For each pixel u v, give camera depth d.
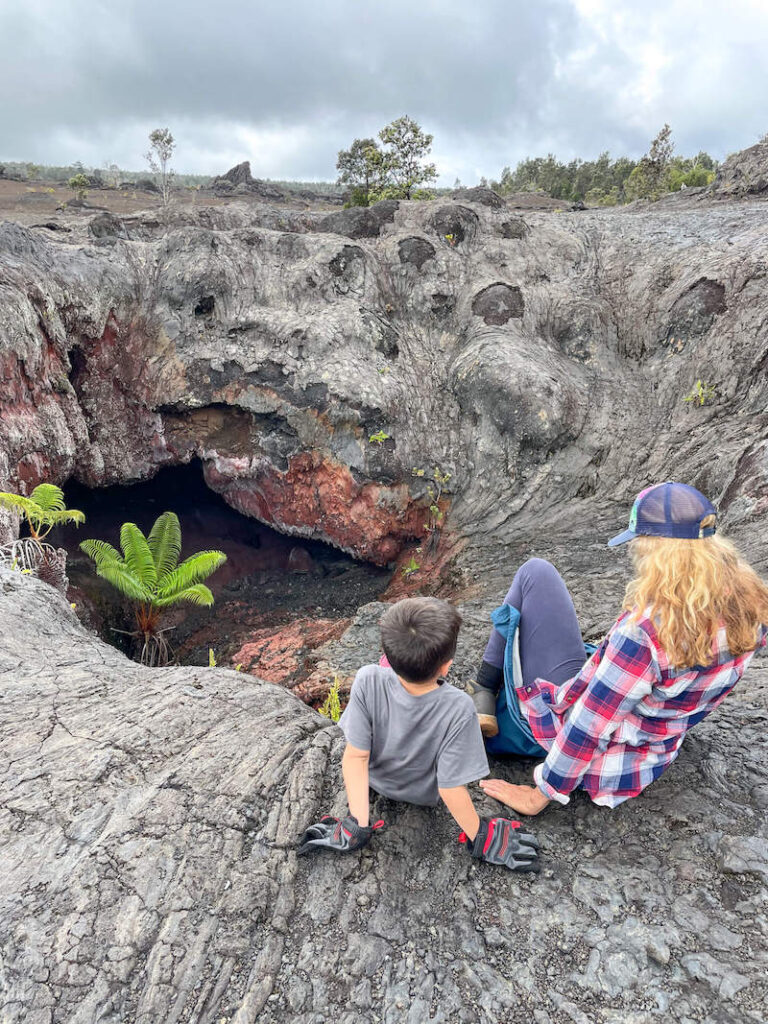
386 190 31.84
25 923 1.88
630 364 11.55
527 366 10.77
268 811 2.30
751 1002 1.61
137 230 14.49
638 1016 1.61
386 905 1.96
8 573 4.71
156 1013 1.67
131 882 2.01
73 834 2.19
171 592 9.81
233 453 11.68
